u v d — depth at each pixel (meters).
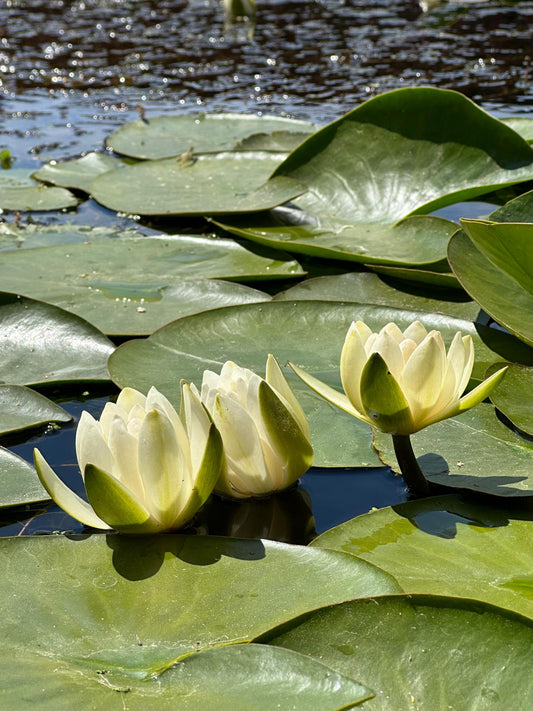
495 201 2.15
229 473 1.63
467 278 1.90
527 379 1.83
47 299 1.98
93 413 1.86
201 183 2.19
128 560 1.42
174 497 1.45
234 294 1.98
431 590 1.34
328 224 2.10
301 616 1.20
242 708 1.07
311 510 1.64
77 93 2.54
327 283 1.98
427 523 1.52
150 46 2.76
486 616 1.18
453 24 2.82
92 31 2.87
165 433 1.40
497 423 1.82
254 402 1.60
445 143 2.10
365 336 1.58
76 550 1.44
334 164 2.14
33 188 2.22
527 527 1.50
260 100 2.47
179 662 1.16
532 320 1.87
